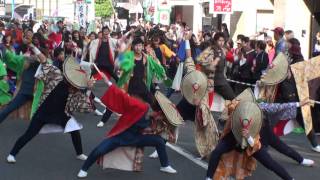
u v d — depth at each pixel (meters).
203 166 8.66
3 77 11.77
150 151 9.55
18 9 51.78
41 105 8.35
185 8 40.09
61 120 8.33
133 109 7.59
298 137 11.12
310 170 8.54
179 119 8.00
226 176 7.36
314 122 10.62
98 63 13.98
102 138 10.59
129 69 10.01
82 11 38.53
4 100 12.20
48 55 9.98
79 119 12.59
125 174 8.14
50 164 8.62
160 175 8.12
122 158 7.78
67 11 61.38
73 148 9.72
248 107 6.96
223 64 10.58
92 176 8.00
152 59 10.53
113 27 37.31
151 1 41.41
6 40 13.21
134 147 7.79
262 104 8.45
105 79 7.58
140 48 10.30
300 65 9.45
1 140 10.23
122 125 7.63
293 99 9.45
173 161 8.95
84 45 18.41
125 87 10.12
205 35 16.84
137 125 7.66
